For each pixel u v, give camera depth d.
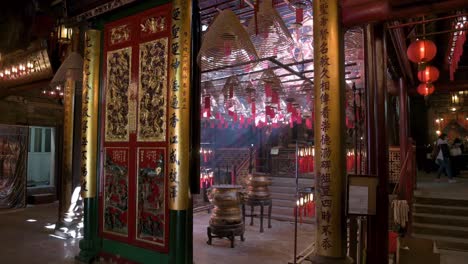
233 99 8.80
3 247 5.89
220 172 12.06
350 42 5.79
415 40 5.90
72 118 6.95
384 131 4.32
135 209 4.59
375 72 4.43
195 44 4.30
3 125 9.57
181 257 4.02
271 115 8.12
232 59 4.65
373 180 3.36
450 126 15.48
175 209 4.00
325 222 3.39
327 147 3.42
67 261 5.14
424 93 7.57
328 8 3.49
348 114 7.46
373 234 4.14
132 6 4.81
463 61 9.24
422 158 15.33
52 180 11.33
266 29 4.38
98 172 5.13
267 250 6.04
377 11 3.35
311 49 6.82
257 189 7.65
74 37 6.85
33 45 8.84
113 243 4.84
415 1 3.25
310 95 8.09
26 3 7.88
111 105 5.01
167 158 4.25
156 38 4.48
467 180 11.01
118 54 4.95
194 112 4.29
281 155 12.56
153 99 4.46
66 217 6.72
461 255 5.96
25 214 9.01
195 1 4.32
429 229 6.73
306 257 5.13
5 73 9.50
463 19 5.66
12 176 9.72
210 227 6.33
